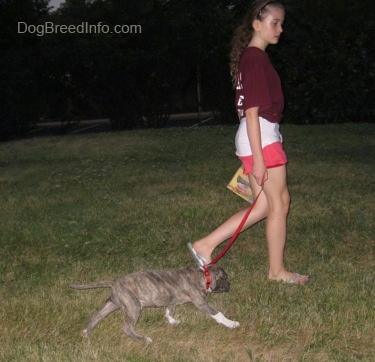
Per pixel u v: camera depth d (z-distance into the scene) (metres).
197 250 5.99
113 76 21.03
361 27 18.48
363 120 18.81
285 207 5.91
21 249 7.54
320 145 14.20
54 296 5.82
